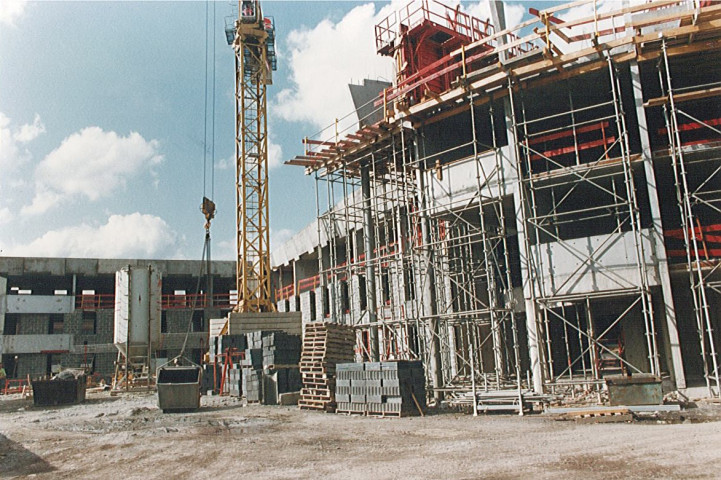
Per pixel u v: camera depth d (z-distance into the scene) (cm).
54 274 5562
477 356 2827
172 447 1462
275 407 2469
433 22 3309
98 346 5566
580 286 2131
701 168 2377
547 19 2173
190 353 5997
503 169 2367
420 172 2694
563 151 2303
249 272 4812
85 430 1855
